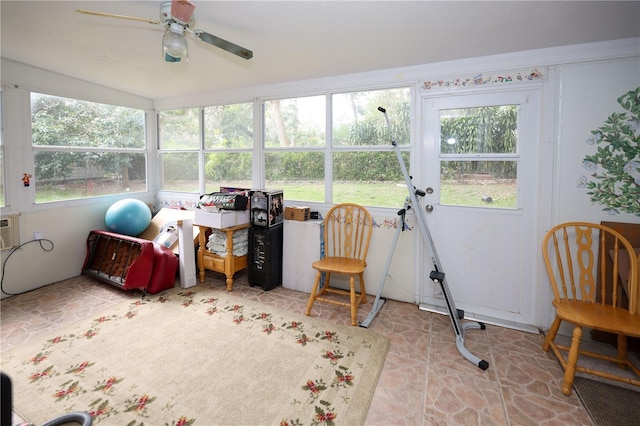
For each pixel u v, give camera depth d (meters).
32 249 3.25
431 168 2.90
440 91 2.80
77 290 3.26
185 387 1.88
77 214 3.64
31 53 2.72
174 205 4.39
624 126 2.28
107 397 1.79
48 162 3.37
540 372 2.05
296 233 3.29
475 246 2.79
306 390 1.86
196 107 4.11
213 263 3.41
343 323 2.65
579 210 2.45
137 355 2.17
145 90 3.89
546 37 2.24
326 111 3.33
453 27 2.10
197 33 1.81
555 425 1.63
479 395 1.84
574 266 2.47
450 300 2.37
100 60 2.86
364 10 1.90
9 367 2.03
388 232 3.13
